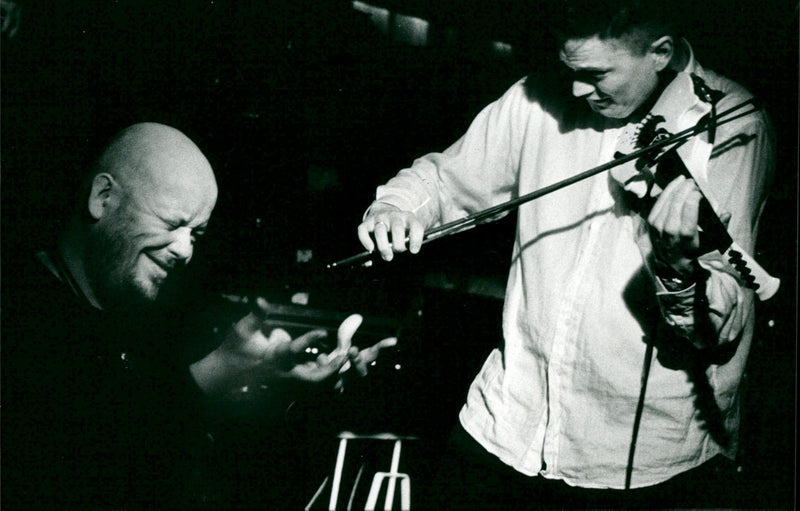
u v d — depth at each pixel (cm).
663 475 139
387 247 135
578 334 140
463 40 207
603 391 139
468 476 156
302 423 170
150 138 186
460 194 162
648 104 140
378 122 207
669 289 123
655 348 136
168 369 175
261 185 201
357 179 206
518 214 154
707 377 136
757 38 165
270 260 198
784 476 161
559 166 147
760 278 124
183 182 184
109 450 170
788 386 168
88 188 183
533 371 147
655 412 138
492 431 150
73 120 189
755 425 164
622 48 128
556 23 132
